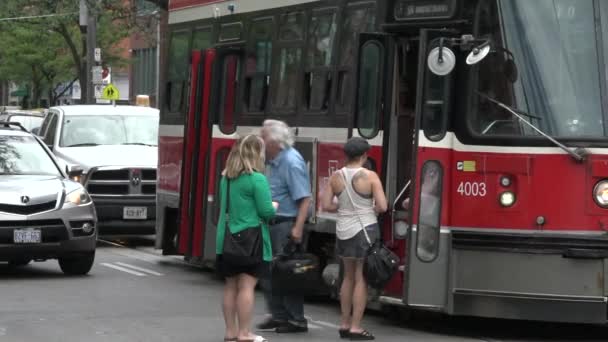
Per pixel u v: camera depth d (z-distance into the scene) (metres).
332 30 18.08
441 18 15.66
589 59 15.13
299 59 19.00
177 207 23.75
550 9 15.29
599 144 14.93
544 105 15.13
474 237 15.29
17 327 16.38
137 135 31.55
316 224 18.16
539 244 15.00
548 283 15.02
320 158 18.16
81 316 17.48
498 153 15.22
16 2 62.72
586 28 15.20
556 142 14.93
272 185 15.86
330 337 15.78
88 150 30.17
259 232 14.15
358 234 15.23
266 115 19.97
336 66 17.83
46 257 21.84
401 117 16.64
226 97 21.22
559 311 15.02
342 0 17.86
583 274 14.96
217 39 22.20
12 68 76.62
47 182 22.20
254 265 14.19
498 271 15.20
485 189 15.29
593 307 14.94
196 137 21.83
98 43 66.88
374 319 17.62
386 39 16.25
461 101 15.43
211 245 21.28
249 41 20.83
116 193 29.36
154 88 82.25
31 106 83.06
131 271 23.97
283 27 19.62
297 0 19.22
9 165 23.17
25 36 72.38
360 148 15.40
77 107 32.16
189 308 18.48
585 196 14.96
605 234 14.95
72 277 22.66
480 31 15.46
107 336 15.68
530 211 15.10
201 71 21.80
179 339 15.48
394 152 16.56
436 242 15.41
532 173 15.10
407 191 16.58
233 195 14.10
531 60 15.23
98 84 50.88
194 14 23.45
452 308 15.40
